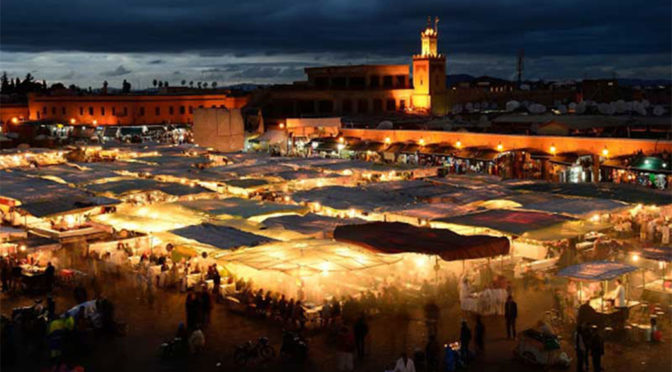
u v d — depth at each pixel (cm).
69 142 7969
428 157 5803
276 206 3356
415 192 3734
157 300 2595
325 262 2412
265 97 10556
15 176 4188
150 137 8762
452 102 10725
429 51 10531
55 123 9656
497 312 2381
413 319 2348
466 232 3041
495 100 11100
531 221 2923
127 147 6384
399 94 10406
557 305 2403
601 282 2319
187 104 10675
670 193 3522
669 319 2277
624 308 2220
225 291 2580
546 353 1936
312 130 7194
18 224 3647
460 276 2625
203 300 2344
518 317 2328
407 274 2655
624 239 3341
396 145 6178
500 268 2838
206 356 2069
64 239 3206
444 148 5816
